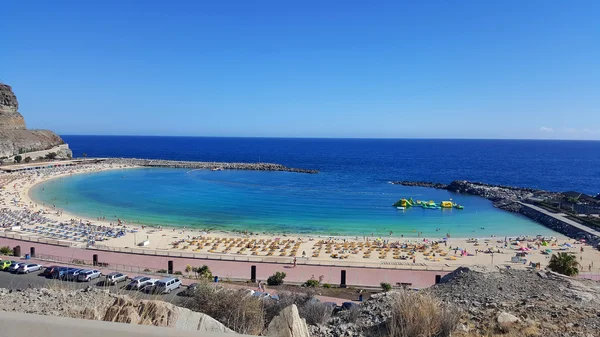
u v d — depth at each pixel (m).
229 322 10.16
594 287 14.12
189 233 56.66
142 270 35.44
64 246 45.44
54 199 80.56
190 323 8.09
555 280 14.70
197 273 34.38
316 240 53.91
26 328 3.76
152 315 8.07
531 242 55.56
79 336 3.65
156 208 75.50
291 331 7.26
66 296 11.30
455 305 11.34
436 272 40.09
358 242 53.09
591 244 54.47
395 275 38.53
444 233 62.25
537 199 83.88
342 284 33.25
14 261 34.47
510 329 9.05
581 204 75.88
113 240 50.94
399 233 61.66
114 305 8.36
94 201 80.25
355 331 10.09
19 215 62.41
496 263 45.47
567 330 8.94
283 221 67.50
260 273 38.00
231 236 55.56
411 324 8.43
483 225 68.19
